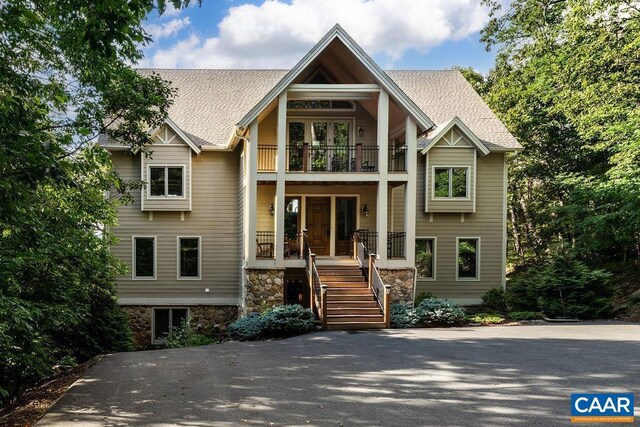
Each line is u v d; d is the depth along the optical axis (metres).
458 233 18.92
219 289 18.52
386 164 15.71
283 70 22.73
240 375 8.11
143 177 17.94
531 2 20.44
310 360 9.22
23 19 7.61
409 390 6.92
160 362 9.57
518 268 28.30
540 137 26.28
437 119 20.09
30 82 7.82
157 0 6.48
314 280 14.63
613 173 17.16
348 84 16.11
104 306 13.26
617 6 17.47
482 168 19.09
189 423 5.66
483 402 6.30
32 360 8.07
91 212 11.25
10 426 6.12
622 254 23.17
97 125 10.90
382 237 15.57
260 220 17.83
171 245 18.38
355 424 5.54
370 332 12.71
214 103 20.55
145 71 21.78
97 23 5.52
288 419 5.75
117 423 5.70
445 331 12.70
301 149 16.83
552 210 23.48
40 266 9.20
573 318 15.06
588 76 19.05
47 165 5.38
